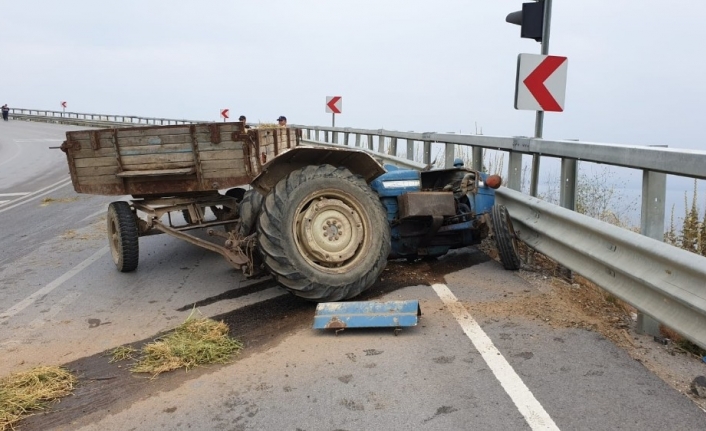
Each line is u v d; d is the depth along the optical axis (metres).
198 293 5.63
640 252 3.84
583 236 4.74
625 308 4.57
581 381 3.35
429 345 3.96
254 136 6.02
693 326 3.32
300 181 4.81
